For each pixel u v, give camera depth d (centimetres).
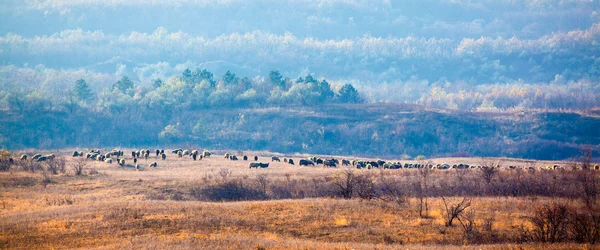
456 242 13200
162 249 11494
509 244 12144
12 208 17700
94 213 14850
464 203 17312
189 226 13838
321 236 13662
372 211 15962
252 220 14625
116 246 11788
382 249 11750
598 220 13700
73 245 12131
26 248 11869
